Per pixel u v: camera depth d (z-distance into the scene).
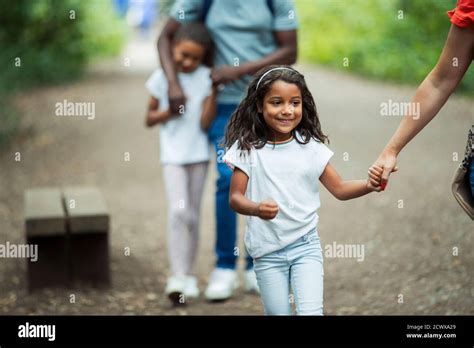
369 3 24.42
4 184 11.70
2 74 17.00
